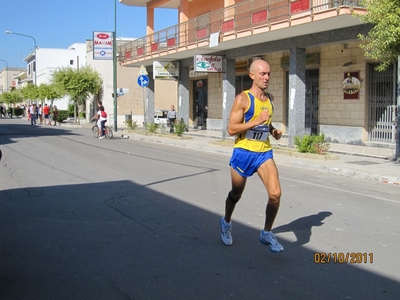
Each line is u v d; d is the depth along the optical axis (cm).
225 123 2233
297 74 1778
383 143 1772
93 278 487
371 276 495
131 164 1379
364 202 880
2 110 6725
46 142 2125
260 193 936
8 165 1343
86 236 638
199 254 561
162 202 849
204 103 3061
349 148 1761
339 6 1380
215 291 451
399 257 557
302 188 1023
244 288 459
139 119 4141
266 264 527
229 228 595
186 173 1209
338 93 1955
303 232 659
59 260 543
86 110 4641
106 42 2897
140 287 462
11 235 645
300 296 441
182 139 2272
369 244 608
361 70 1847
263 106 531
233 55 2155
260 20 1727
